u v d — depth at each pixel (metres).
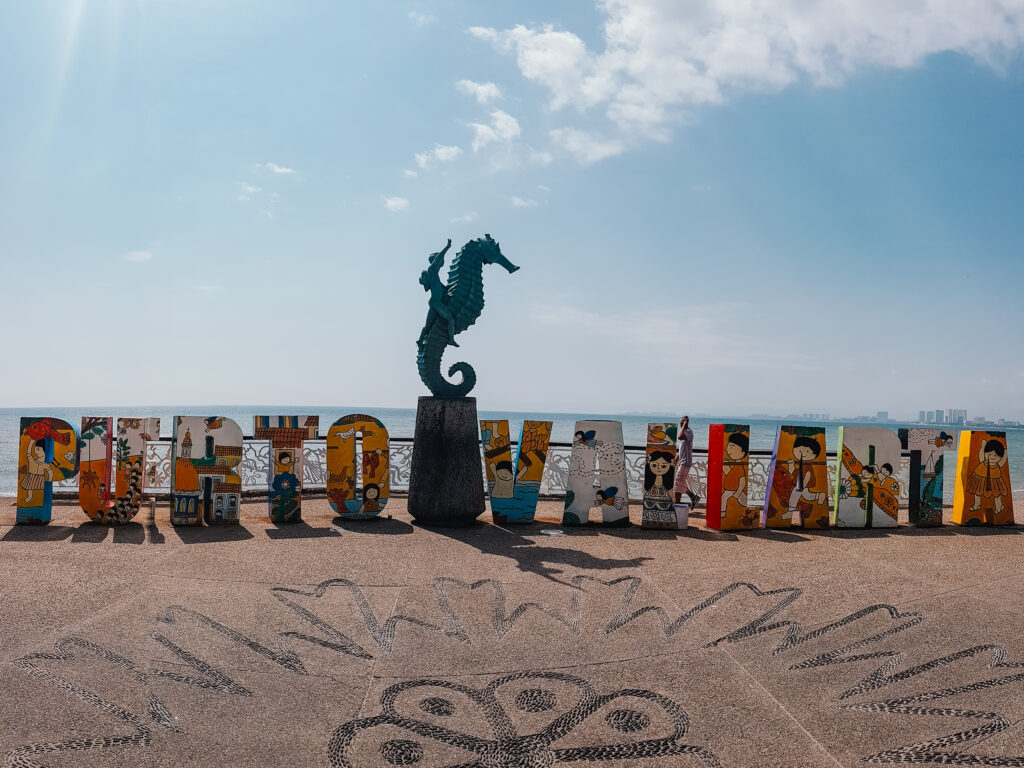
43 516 8.46
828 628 5.43
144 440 8.73
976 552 8.01
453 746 3.64
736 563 7.30
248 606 5.60
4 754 3.41
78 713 3.84
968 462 9.93
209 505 8.78
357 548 7.62
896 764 3.52
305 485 12.16
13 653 4.55
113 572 6.38
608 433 9.47
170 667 4.46
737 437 9.27
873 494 9.61
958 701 4.25
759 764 3.51
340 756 3.51
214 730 3.73
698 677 4.54
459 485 9.20
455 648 4.92
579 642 5.09
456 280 9.62
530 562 7.19
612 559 7.41
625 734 3.80
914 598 6.15
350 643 4.96
